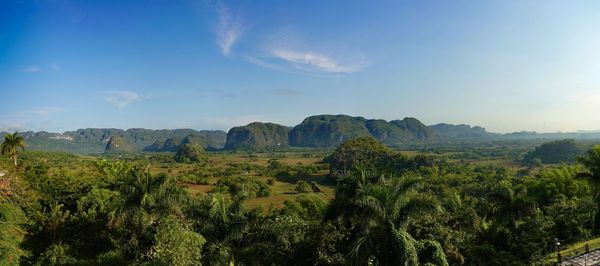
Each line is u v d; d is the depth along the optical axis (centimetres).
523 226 2894
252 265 1914
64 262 2398
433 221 2305
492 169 10550
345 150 10350
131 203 2345
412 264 1429
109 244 2709
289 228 2008
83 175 3628
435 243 1584
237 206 2203
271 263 1919
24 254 2050
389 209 1549
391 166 9056
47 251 2430
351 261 1491
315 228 2003
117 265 2320
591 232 2922
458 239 2309
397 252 1453
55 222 2684
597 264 1975
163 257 1766
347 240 1861
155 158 16962
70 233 2775
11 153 4916
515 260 2320
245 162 15312
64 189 3303
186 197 2448
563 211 3341
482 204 4253
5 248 1878
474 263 2269
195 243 1816
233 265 1759
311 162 14388
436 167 8662
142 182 2433
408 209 1555
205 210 2148
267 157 19275
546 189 4288
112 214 2492
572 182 4259
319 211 2972
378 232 1529
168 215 2125
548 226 2886
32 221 2566
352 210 1684
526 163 13725
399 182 1598
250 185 7156
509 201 2841
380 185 1645
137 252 2297
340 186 1844
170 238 1806
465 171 9038
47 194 3198
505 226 2809
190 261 1750
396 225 1539
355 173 1841
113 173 4525
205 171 10594
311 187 7838
